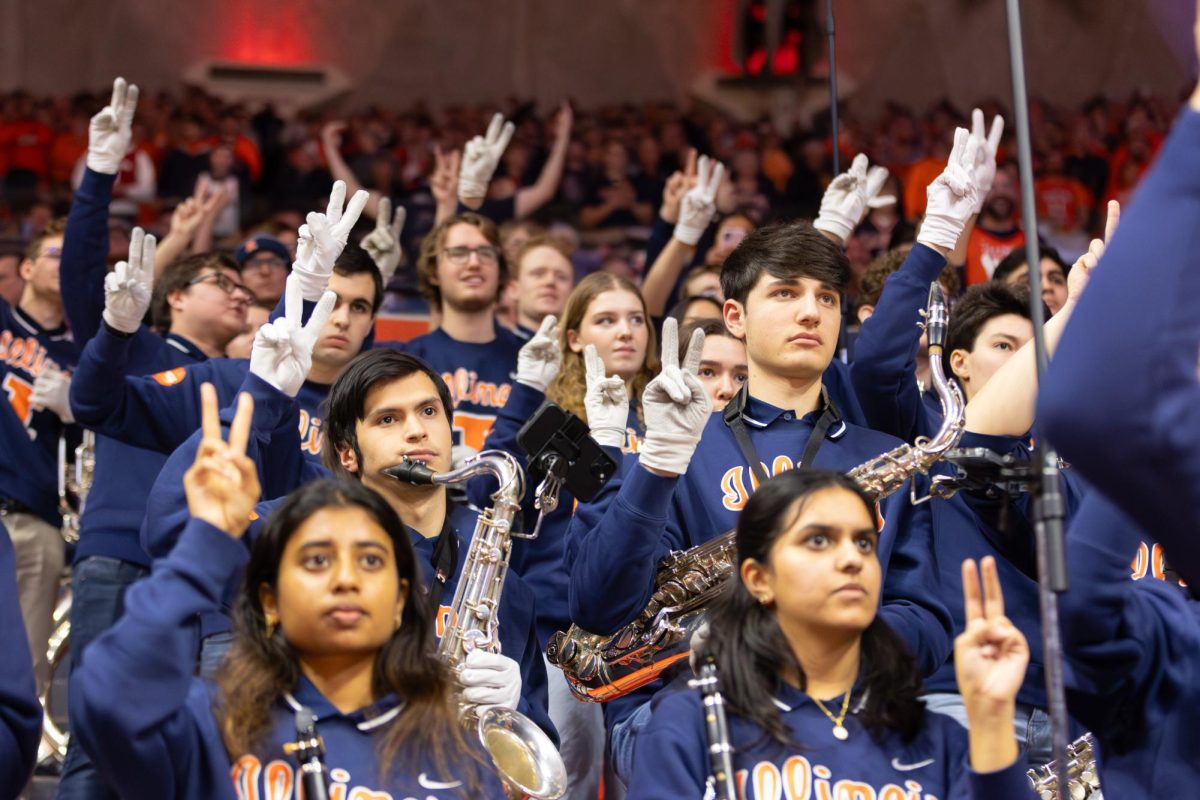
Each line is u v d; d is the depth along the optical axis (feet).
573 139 47.24
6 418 19.16
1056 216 45.32
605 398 12.34
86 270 16.52
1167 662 7.98
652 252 20.94
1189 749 7.92
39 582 19.03
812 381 12.05
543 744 10.00
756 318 11.87
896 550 11.43
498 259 19.30
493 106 58.08
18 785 8.41
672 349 10.49
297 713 8.29
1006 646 7.68
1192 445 4.64
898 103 59.77
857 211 14.94
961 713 10.89
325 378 15.58
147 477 15.85
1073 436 4.71
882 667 8.73
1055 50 59.41
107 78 59.52
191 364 16.10
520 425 14.52
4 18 58.65
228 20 60.29
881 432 12.39
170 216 40.93
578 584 10.67
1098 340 4.61
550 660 11.76
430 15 61.36
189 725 8.08
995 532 11.49
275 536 8.46
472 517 12.05
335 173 42.32
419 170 46.50
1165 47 58.44
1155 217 4.58
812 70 58.49
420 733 8.48
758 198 45.09
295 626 8.35
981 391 10.59
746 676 8.57
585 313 16.08
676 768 8.43
